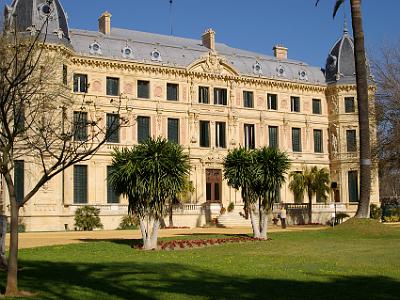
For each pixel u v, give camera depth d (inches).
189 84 2728.8
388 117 2129.7
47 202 2228.1
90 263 967.0
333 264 918.4
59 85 1962.4
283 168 1566.2
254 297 615.2
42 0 2304.4
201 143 2743.6
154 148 1302.9
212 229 2279.8
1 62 1091.3
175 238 1579.7
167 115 2655.0
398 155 2150.6
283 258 1025.5
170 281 732.7
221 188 2753.4
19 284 708.7
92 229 2320.4
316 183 2753.4
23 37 1637.6
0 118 781.9
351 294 633.6
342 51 3157.0
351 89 3078.2
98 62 2493.8
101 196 2459.4
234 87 2847.0
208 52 2780.5
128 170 1283.2
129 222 2411.4
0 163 682.2
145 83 2637.8
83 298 608.4
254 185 1558.8
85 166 2443.4
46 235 1870.1
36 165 2174.0
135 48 2640.3
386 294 633.0
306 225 2647.6
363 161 1658.5
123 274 804.6
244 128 2878.9
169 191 1307.8
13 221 668.1
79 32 2586.1
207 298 607.2
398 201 4042.8
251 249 1238.3
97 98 2469.2
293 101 3061.0
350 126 3056.1
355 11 1660.9
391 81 2134.6
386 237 1489.9
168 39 3004.4
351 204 3004.4
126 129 2546.8
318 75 3176.7
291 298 609.6
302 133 3058.6
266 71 2982.3
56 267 900.0
